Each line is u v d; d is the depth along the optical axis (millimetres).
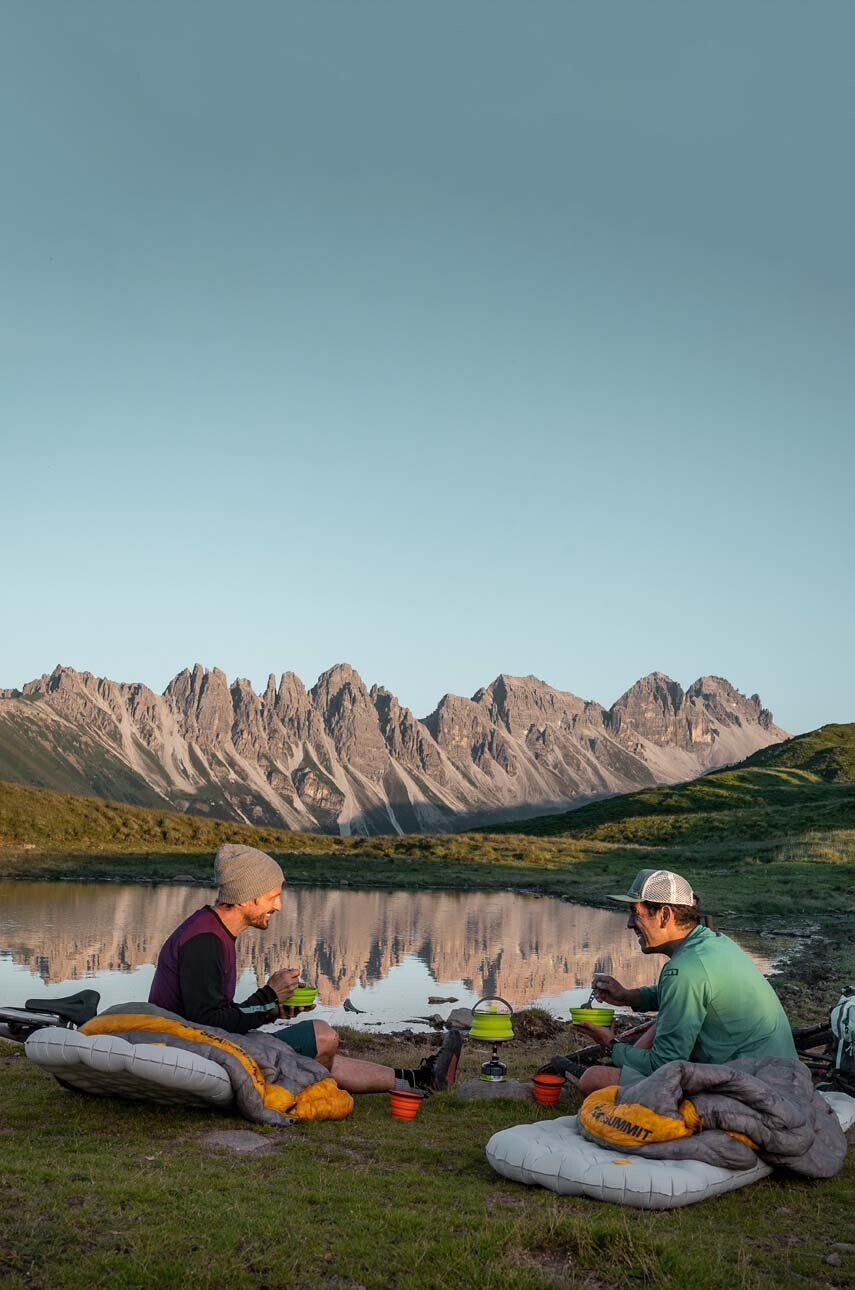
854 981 23922
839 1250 5664
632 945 33750
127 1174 6156
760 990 7535
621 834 95938
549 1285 4809
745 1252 5477
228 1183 6098
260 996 8430
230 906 8164
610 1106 6863
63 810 92750
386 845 91875
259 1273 4914
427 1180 6559
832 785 132250
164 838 89938
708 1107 6672
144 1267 4824
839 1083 8867
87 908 42031
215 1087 7453
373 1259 5090
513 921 42156
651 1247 5312
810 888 48344
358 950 30641
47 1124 7570
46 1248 5031
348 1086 8922
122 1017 7727
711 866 64750
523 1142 6754
